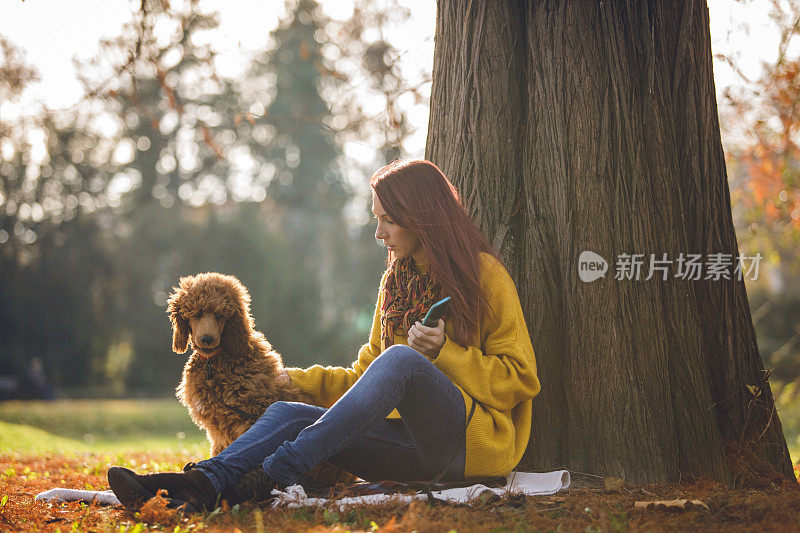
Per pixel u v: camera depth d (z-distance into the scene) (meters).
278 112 33.62
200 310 3.45
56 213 33.97
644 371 3.67
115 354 38.94
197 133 32.69
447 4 4.24
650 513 2.86
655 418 3.64
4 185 30.97
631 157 3.88
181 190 36.59
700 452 3.72
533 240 3.89
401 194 3.22
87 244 34.31
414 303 3.28
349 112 7.15
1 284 32.81
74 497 3.47
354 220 37.91
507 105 4.07
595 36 3.96
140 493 2.86
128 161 35.19
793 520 2.68
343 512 2.85
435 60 4.32
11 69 6.94
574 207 3.85
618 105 3.92
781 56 6.49
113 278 34.66
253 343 3.61
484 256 3.30
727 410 4.04
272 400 3.41
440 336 3.08
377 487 3.21
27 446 8.73
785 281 21.20
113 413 19.53
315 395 3.59
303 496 2.94
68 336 34.34
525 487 3.22
